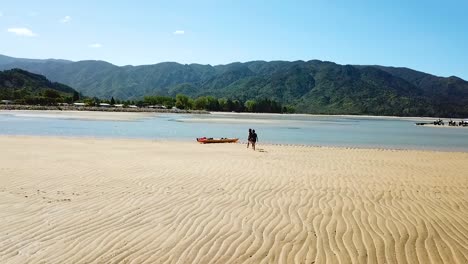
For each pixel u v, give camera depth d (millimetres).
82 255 6566
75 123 52844
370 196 11242
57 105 124812
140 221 8352
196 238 7430
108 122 57688
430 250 6988
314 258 6578
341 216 9000
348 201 10516
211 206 9625
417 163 20359
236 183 12570
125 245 7020
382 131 58125
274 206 9781
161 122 63375
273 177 13922
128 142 28016
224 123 65750
